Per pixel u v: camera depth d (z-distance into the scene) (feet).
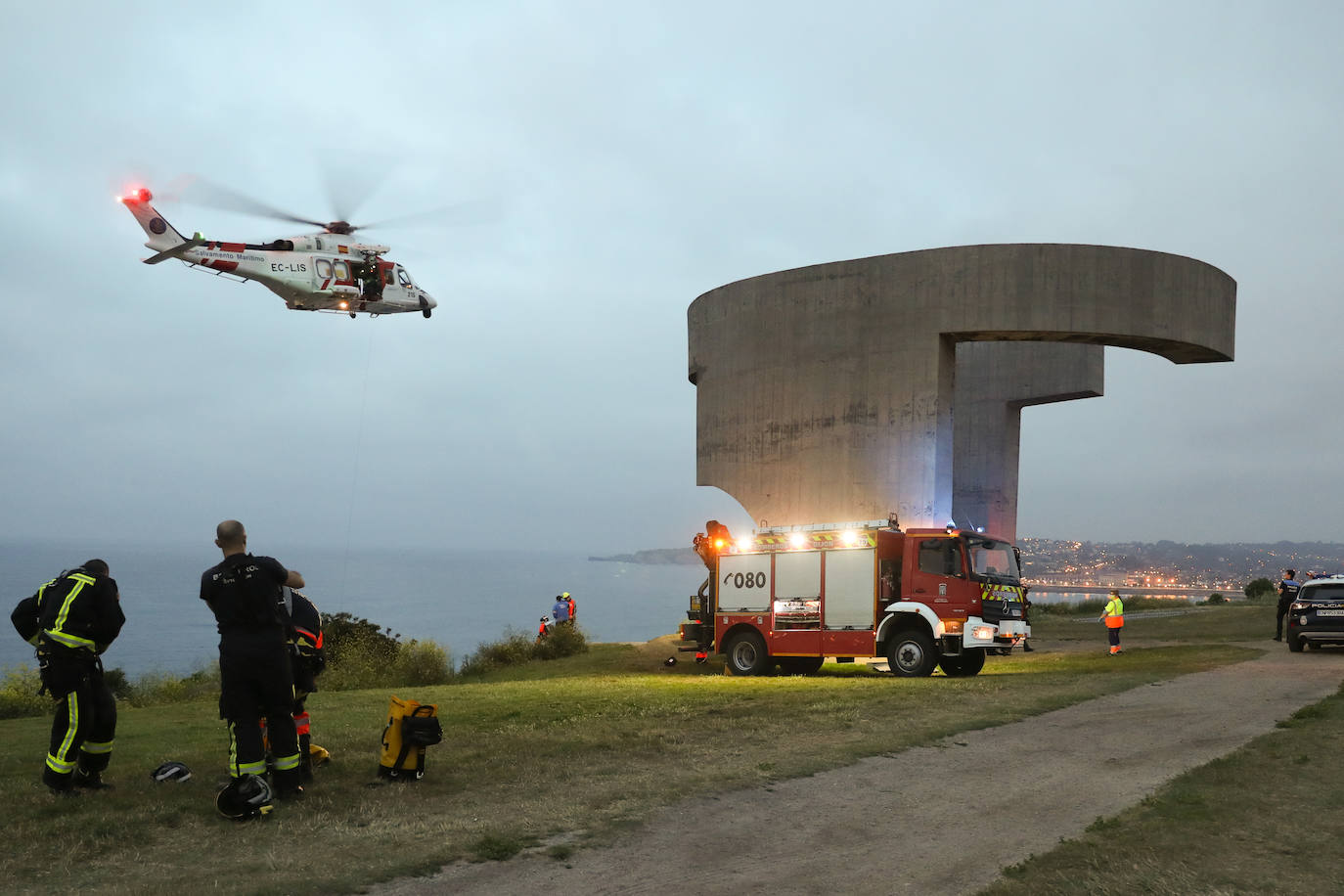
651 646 96.22
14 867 17.60
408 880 17.52
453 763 27.55
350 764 27.30
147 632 479.41
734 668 68.80
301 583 25.66
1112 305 88.17
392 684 79.97
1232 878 17.84
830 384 95.91
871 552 63.52
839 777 26.58
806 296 98.43
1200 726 34.32
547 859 18.95
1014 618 61.77
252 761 21.30
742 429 103.60
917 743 31.30
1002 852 19.89
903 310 91.86
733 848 20.01
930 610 60.23
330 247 90.48
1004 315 88.02
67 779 22.81
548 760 28.27
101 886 16.65
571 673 80.28
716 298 108.68
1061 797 24.34
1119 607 70.74
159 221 89.92
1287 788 24.41
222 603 21.72
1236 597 222.89
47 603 23.04
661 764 27.84
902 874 18.48
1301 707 37.96
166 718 46.03
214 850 18.86
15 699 68.54
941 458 90.07
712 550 71.87
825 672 69.97
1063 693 43.65
